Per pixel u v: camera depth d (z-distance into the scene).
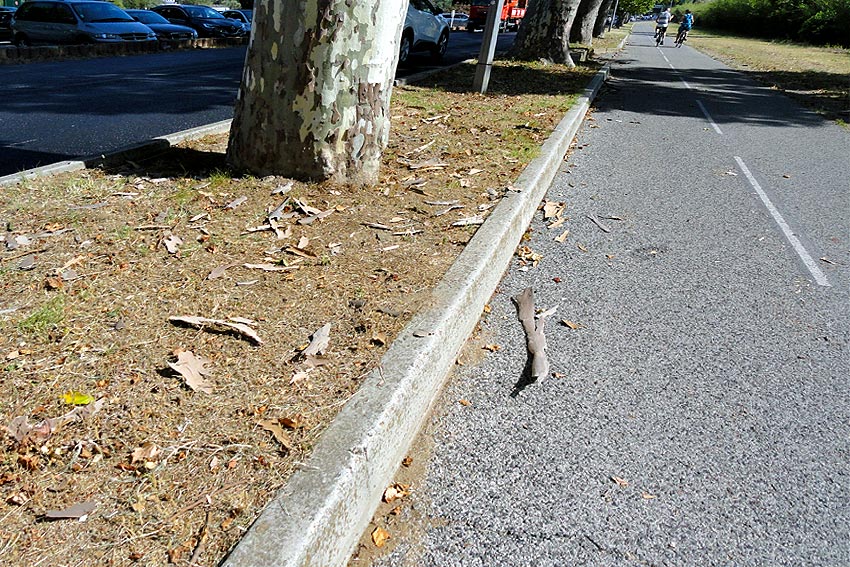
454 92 11.12
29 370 2.63
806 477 2.84
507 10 44.72
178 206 4.50
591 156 8.36
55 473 2.15
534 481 2.74
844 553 2.46
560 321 4.06
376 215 4.64
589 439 3.01
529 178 5.84
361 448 2.30
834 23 39.69
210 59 18.69
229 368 2.76
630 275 4.79
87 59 18.02
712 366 3.66
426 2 18.70
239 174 5.23
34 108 9.70
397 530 2.45
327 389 2.65
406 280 3.64
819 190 7.30
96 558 1.86
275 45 4.76
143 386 2.60
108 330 2.96
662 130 10.44
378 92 5.05
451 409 3.17
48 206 4.38
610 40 35.97
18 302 3.14
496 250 4.27
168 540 1.93
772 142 9.89
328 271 3.71
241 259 3.78
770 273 4.95
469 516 2.54
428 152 6.64
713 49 35.97
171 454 2.26
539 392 3.33
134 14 23.67
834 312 4.37
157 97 11.14
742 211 6.41
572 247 5.25
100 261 3.63
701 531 2.53
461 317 3.52
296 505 2.04
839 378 3.59
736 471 2.86
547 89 12.36
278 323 3.13
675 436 3.06
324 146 4.96
